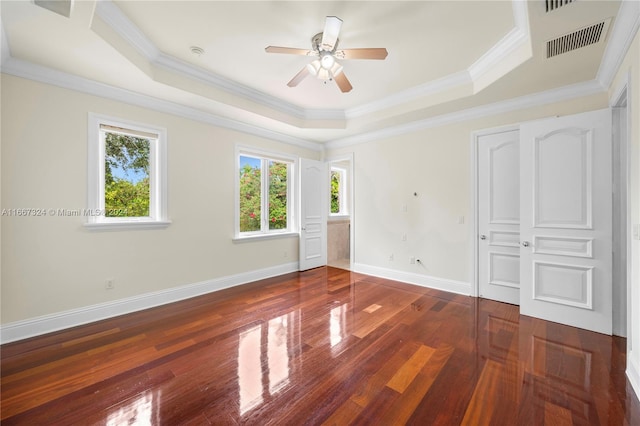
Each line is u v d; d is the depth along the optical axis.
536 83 2.75
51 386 1.76
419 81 3.23
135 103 2.99
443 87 3.24
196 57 2.73
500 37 2.38
